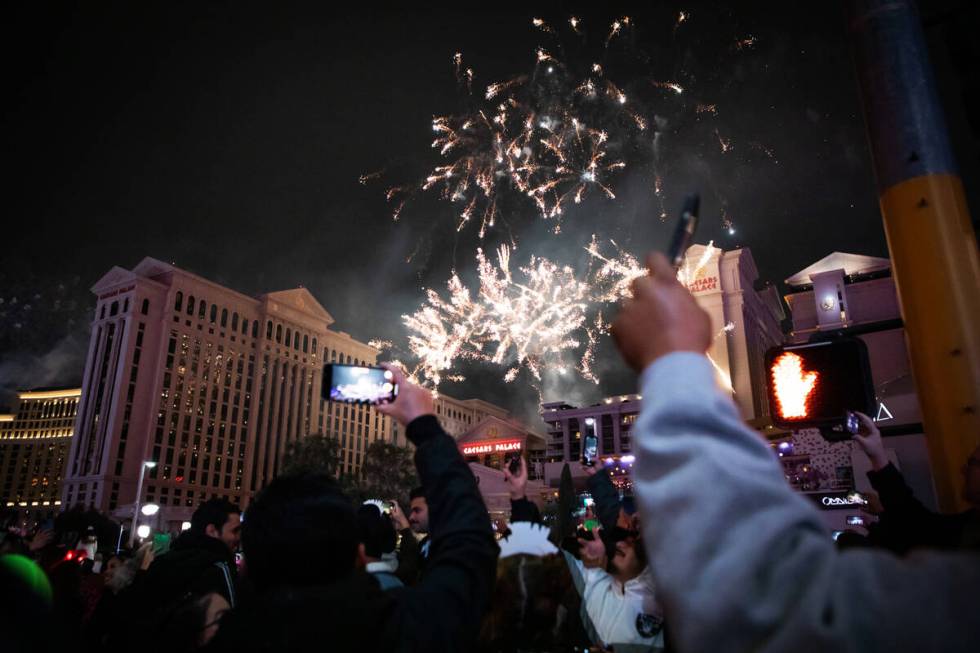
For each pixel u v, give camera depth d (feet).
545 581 10.93
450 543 6.56
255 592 5.92
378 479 231.71
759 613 2.25
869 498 13.00
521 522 11.73
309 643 5.25
